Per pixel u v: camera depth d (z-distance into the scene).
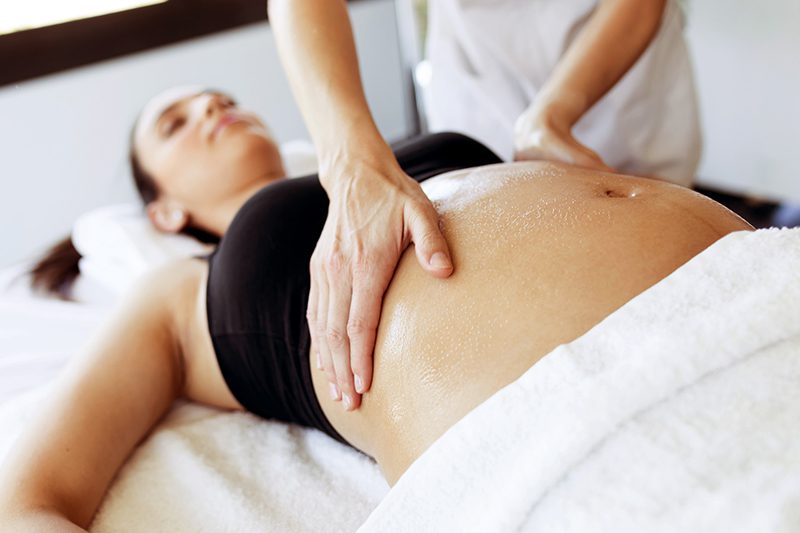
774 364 0.54
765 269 0.60
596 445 0.53
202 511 0.82
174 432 0.94
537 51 1.41
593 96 1.10
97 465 0.82
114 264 1.55
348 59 0.96
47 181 2.04
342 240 0.78
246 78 2.32
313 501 0.82
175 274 1.00
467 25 1.42
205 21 2.19
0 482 0.76
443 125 1.58
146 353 0.92
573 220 0.73
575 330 0.65
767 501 0.46
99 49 2.03
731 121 2.45
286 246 0.90
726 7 2.31
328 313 0.77
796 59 2.22
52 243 1.92
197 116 1.58
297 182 0.96
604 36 1.12
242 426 0.96
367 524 0.58
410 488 0.58
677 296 0.60
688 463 0.50
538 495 0.53
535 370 0.58
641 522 0.48
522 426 0.56
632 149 1.49
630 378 0.53
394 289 0.75
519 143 1.05
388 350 0.72
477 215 0.78
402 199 0.78
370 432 0.77
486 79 1.45
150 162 1.58
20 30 1.92
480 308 0.69
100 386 0.87
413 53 2.54
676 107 1.51
